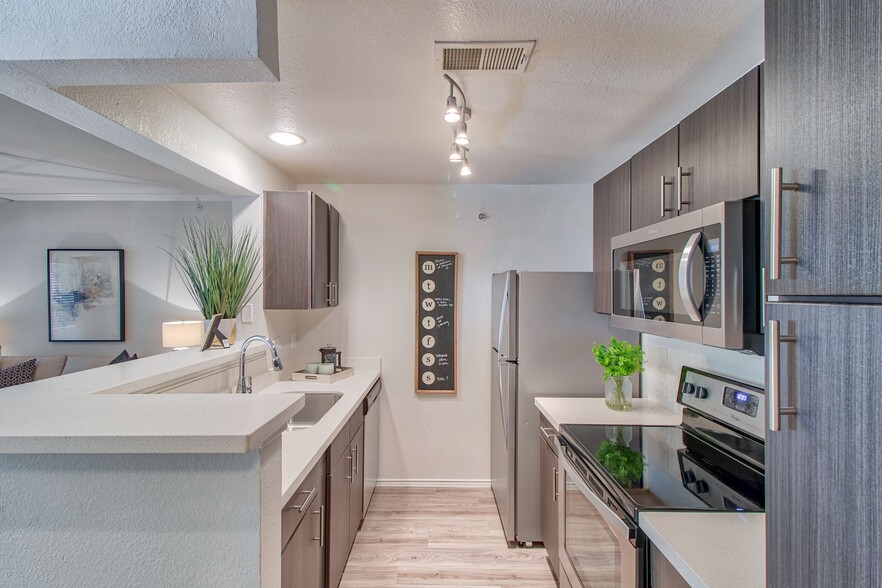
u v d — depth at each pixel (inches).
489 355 123.3
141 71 39.8
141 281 139.2
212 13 37.0
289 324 115.0
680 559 36.0
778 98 29.3
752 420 56.4
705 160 52.8
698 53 54.0
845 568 23.5
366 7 44.5
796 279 27.4
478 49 52.7
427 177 114.7
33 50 37.3
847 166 23.7
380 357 123.3
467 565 87.7
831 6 24.8
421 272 122.0
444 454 123.3
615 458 58.3
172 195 134.3
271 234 95.9
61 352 139.3
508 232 123.5
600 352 85.0
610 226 85.0
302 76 59.2
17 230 138.3
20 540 31.1
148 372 57.9
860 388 22.7
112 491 31.2
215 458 31.4
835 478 24.2
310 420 94.5
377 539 96.3
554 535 80.6
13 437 29.3
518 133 81.6
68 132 79.5
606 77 60.1
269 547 33.3
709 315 47.7
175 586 31.5
